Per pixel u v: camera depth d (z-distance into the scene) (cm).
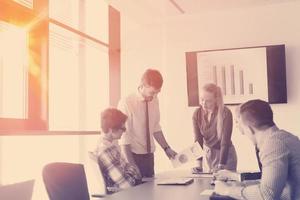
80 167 188
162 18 490
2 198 112
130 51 498
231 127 342
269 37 449
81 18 408
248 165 442
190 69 472
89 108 426
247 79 451
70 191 171
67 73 383
